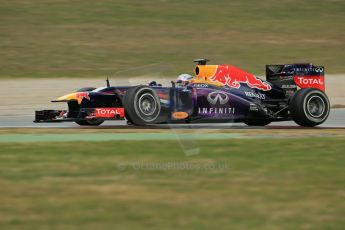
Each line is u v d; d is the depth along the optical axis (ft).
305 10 459.73
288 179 78.38
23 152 97.19
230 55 351.05
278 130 134.92
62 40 354.13
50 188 71.51
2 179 76.23
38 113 130.72
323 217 60.59
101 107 130.82
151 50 350.23
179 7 442.09
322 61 350.23
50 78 281.33
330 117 177.78
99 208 62.80
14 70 293.43
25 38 351.25
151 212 61.52
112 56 333.42
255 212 62.03
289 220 59.41
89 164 86.79
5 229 55.21
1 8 405.80
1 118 171.32
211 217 59.98
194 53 351.05
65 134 123.44
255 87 139.33
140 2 447.01
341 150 102.22
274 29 411.13
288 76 142.72
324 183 76.02
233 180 77.41
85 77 288.51
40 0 431.84
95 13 413.80
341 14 456.45
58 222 57.57
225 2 462.19
